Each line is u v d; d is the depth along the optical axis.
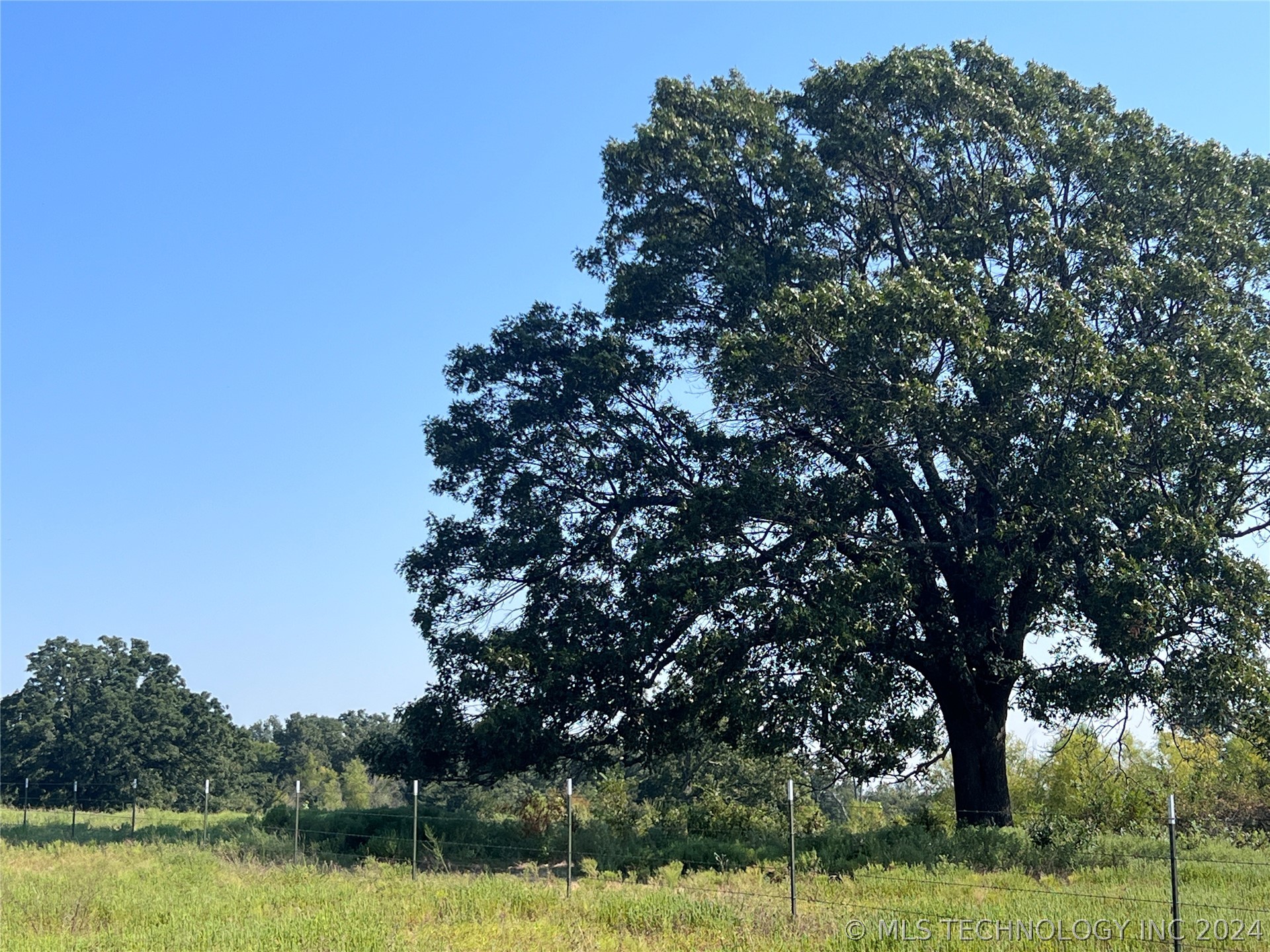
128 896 15.54
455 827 24.64
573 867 20.58
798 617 20.92
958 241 24.02
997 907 13.59
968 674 23.31
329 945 11.92
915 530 25.06
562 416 25.98
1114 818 27.97
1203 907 13.36
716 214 26.86
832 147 25.69
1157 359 21.03
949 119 25.25
